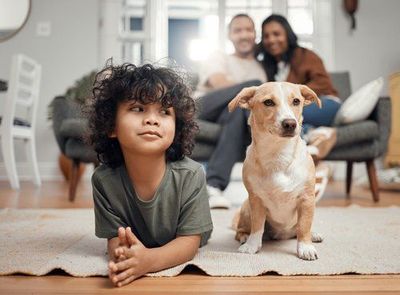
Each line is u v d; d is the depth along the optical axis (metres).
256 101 0.97
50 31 3.84
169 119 0.85
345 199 2.28
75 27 3.85
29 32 3.84
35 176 3.12
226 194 2.55
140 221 0.92
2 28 3.83
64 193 2.55
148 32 4.00
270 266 0.84
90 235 1.18
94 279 0.79
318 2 3.88
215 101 2.04
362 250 0.99
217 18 4.09
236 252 0.98
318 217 1.55
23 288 0.73
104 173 0.91
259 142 0.96
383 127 2.12
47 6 3.84
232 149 1.96
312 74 2.26
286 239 1.14
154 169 0.86
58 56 3.85
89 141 0.93
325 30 3.87
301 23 4.02
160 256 0.81
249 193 0.99
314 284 0.75
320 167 1.86
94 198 0.92
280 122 0.91
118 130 0.84
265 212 1.00
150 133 0.81
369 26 3.78
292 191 0.94
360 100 2.04
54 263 0.85
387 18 3.78
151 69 0.86
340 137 2.04
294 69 2.30
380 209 1.78
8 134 2.76
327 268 0.83
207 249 1.03
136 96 0.80
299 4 4.02
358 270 0.81
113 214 0.91
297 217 1.00
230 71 2.41
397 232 1.23
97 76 0.90
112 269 0.73
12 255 0.93
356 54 3.79
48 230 1.26
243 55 2.46
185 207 0.90
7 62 3.83
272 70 2.40
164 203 0.88
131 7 4.10
